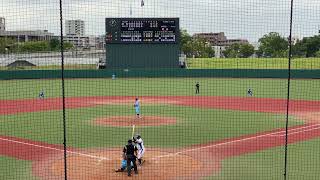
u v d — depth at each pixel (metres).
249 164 17.62
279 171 16.64
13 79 60.38
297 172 16.50
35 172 16.59
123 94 45.34
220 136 23.41
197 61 78.44
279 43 84.62
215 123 27.70
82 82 57.38
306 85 53.34
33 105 36.59
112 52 62.62
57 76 61.78
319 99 40.88
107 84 55.06
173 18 62.03
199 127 26.22
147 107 35.50
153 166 17.36
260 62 76.00
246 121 28.45
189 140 22.38
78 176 15.99
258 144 21.28
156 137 23.17
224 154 19.33
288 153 19.42
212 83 56.50
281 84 54.47
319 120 28.80
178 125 26.95
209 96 43.47
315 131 24.70
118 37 62.34
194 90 48.97
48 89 49.78
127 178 15.72
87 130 25.14
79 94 45.22
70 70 61.81
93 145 21.25
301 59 75.56
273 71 62.66
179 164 17.66
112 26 62.03
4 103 38.00
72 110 33.62
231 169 16.94
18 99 41.00
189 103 38.09
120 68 63.00
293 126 26.48
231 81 59.09
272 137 22.98
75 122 27.97
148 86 53.19
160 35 62.53
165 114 31.62
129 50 62.75
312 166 17.30
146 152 19.75
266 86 52.44
